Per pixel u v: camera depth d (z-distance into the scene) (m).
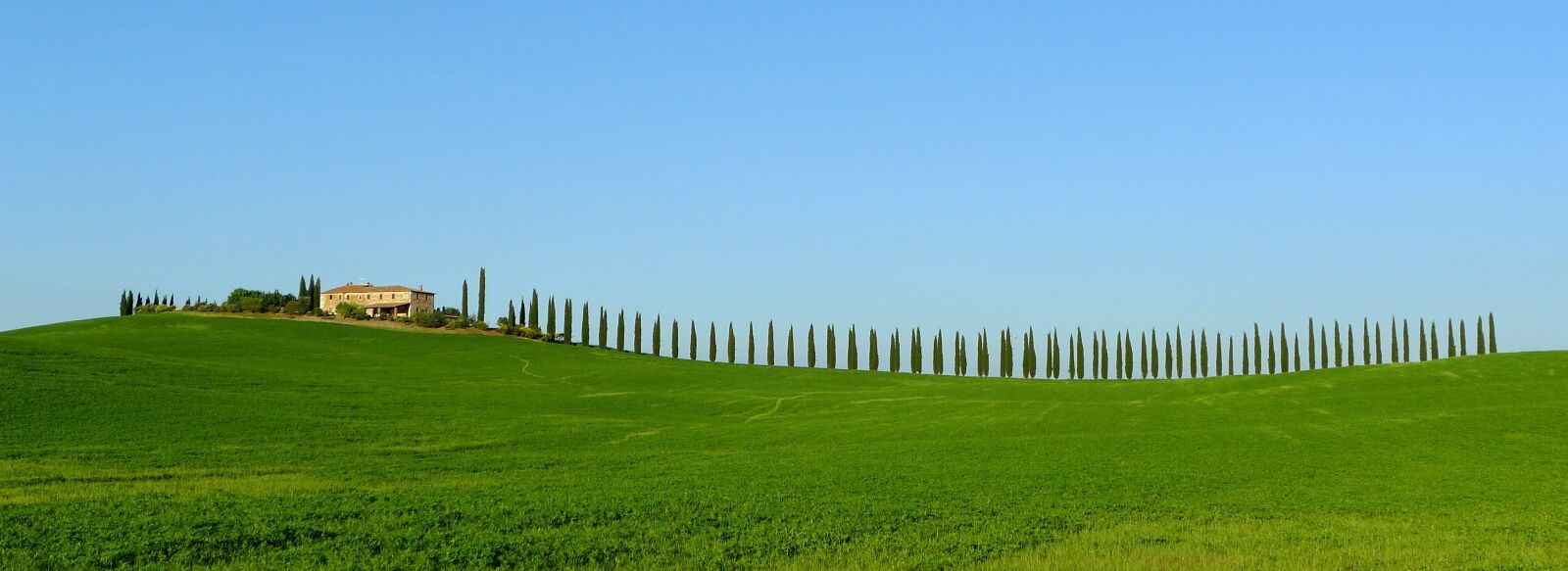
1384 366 102.75
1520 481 47.78
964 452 58.38
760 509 37.47
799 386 110.94
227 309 160.12
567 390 101.12
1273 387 92.06
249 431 60.06
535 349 144.12
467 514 35.34
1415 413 73.31
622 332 158.88
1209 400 86.06
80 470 45.31
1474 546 32.06
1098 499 41.72
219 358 120.50
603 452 58.50
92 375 75.31
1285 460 54.53
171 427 59.31
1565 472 50.72
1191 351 157.75
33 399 63.03
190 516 33.75
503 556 29.08
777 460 54.66
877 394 98.44
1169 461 53.91
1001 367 158.25
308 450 55.31
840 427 73.44
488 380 111.44
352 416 69.12
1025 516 37.00
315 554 28.91
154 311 163.25
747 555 29.66
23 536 29.89
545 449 60.19
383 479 46.34
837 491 42.88
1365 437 63.78
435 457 54.59
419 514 35.06
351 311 157.50
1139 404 85.12
